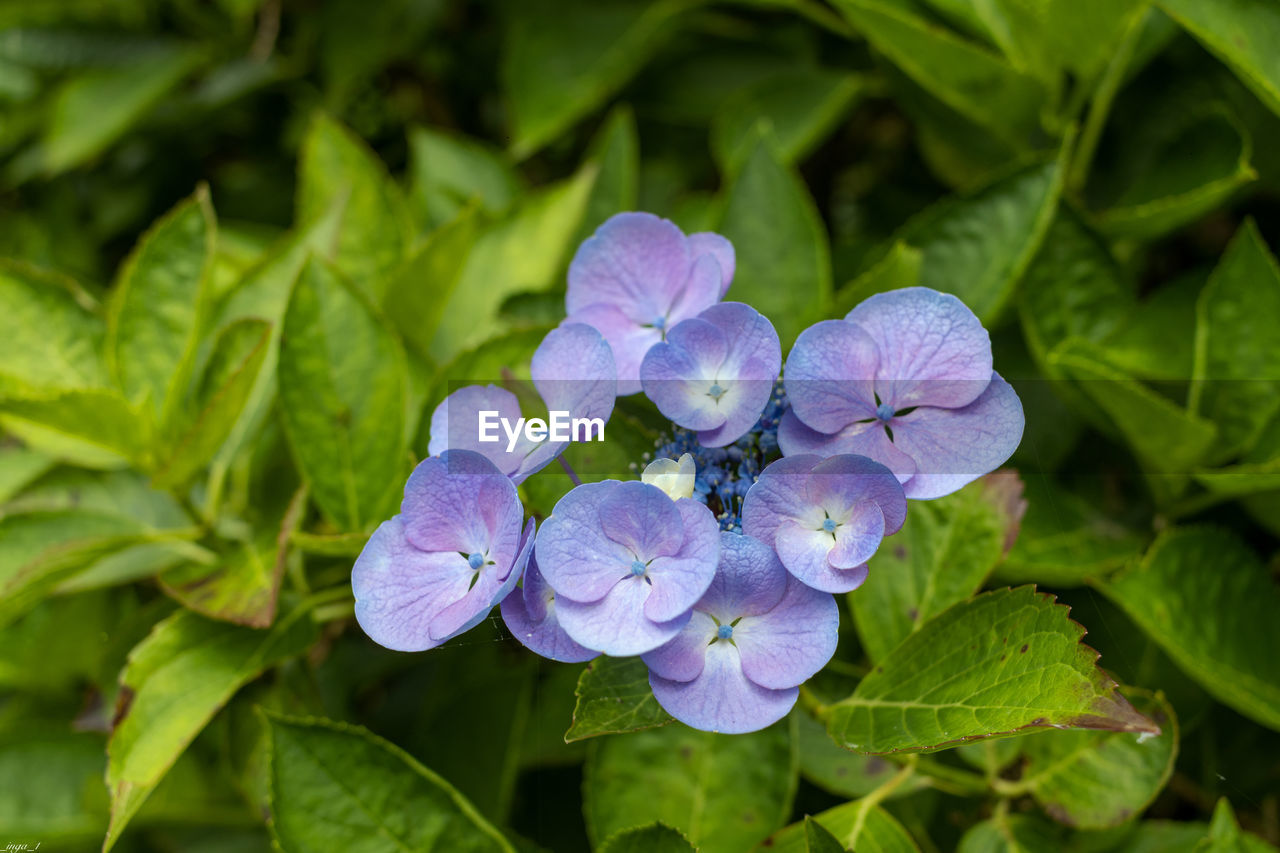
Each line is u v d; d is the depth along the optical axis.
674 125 0.88
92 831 0.64
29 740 0.65
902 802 0.62
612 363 0.52
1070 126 0.62
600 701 0.51
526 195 0.70
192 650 0.60
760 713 0.51
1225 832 0.58
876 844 0.57
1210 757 0.64
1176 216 0.64
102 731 0.65
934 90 0.67
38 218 0.93
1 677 0.67
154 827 0.65
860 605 0.59
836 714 0.55
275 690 0.63
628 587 0.50
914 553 0.59
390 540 0.52
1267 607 0.62
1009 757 0.59
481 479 0.51
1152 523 0.65
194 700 0.59
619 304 0.55
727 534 0.51
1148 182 0.67
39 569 0.61
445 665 0.65
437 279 0.66
